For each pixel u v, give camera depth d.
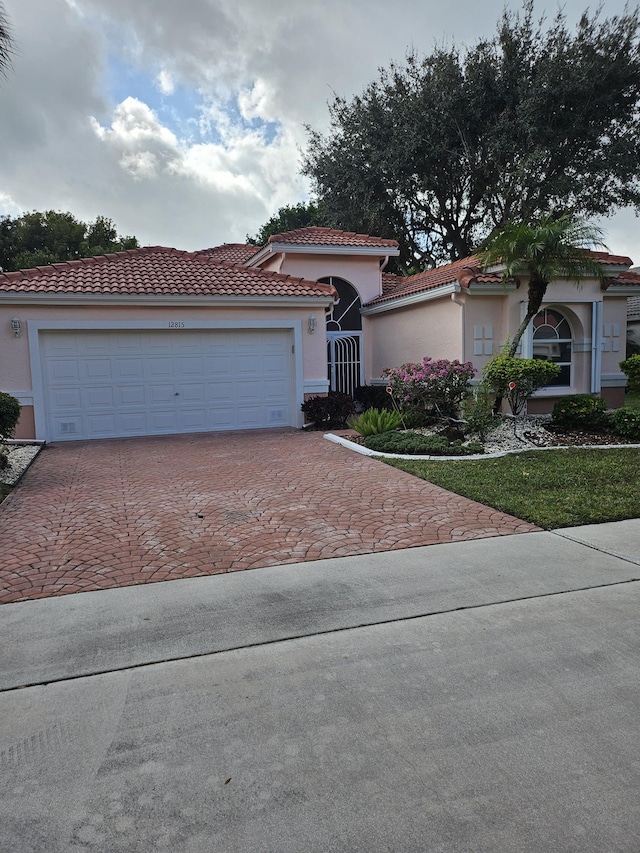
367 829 2.35
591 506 7.05
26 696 3.34
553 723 3.02
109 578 5.12
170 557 5.62
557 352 14.60
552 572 5.09
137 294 12.81
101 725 3.05
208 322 13.61
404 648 3.82
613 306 15.20
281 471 9.39
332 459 10.30
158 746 2.88
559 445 11.32
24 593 4.81
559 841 2.27
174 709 3.19
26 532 6.42
